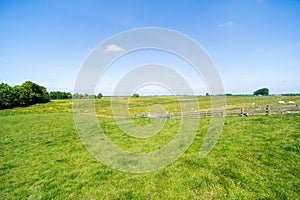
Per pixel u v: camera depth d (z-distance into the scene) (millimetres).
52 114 30703
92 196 5797
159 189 5965
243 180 5984
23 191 6281
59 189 6293
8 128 18531
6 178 7328
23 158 9641
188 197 5430
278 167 6562
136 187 6191
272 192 5238
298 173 6031
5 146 12109
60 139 13617
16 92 52875
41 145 12172
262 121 13969
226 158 7836
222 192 5484
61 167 8211
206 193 5535
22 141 13312
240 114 17500
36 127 18766
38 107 43156
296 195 5000
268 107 17047
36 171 7898
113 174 7281
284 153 7621
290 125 11992
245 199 5047
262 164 6910
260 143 9141
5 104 47656
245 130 11891
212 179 6262
